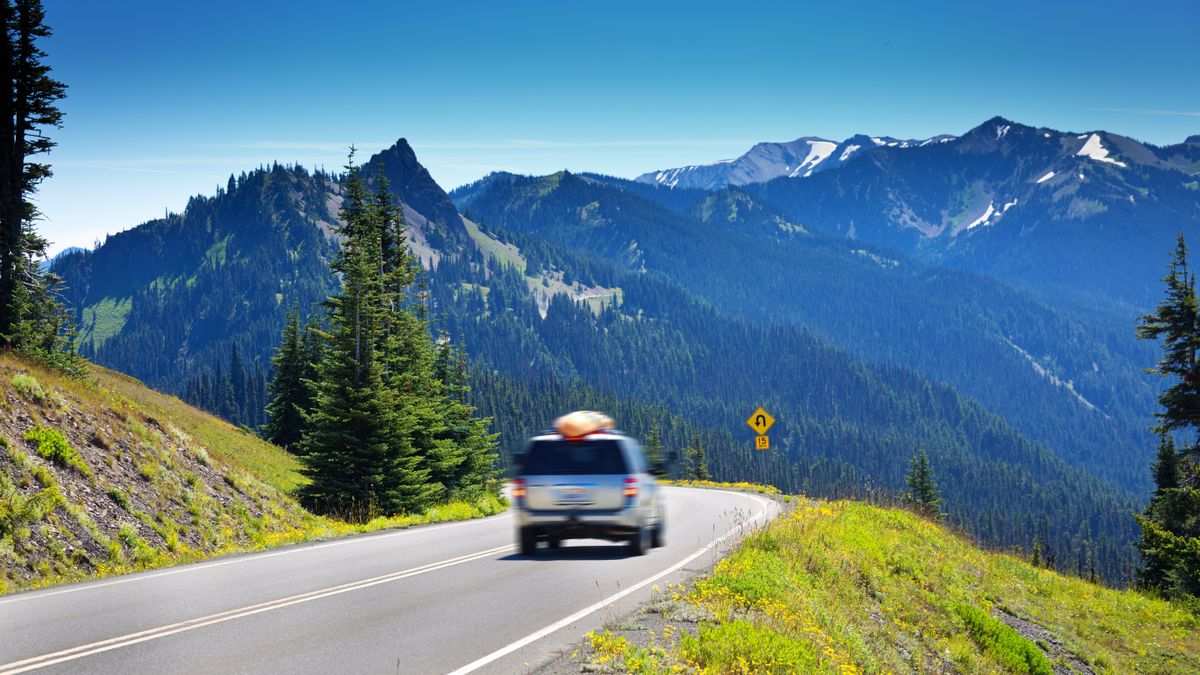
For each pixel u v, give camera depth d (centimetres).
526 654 823
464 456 4506
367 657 801
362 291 3519
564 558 1507
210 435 4634
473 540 1836
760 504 3083
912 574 2000
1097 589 2786
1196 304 3619
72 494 1955
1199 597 2745
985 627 1738
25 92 3809
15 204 3731
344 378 3419
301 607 1040
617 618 986
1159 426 3775
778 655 871
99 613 992
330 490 3297
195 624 936
